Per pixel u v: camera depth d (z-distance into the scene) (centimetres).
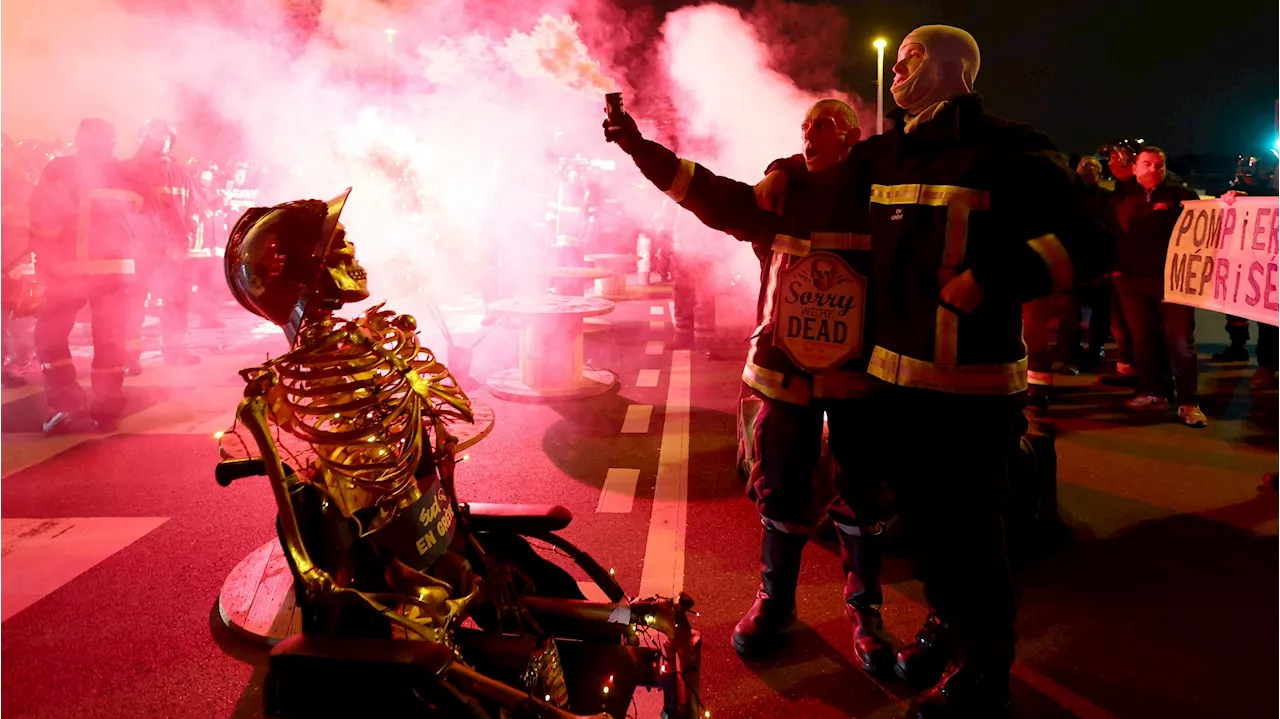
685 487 452
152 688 267
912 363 228
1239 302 471
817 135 261
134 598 325
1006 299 206
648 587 338
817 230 256
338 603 145
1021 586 343
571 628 190
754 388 282
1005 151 214
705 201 262
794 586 294
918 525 241
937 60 225
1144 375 620
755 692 270
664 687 188
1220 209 490
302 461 177
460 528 189
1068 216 206
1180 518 410
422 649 143
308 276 156
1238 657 288
